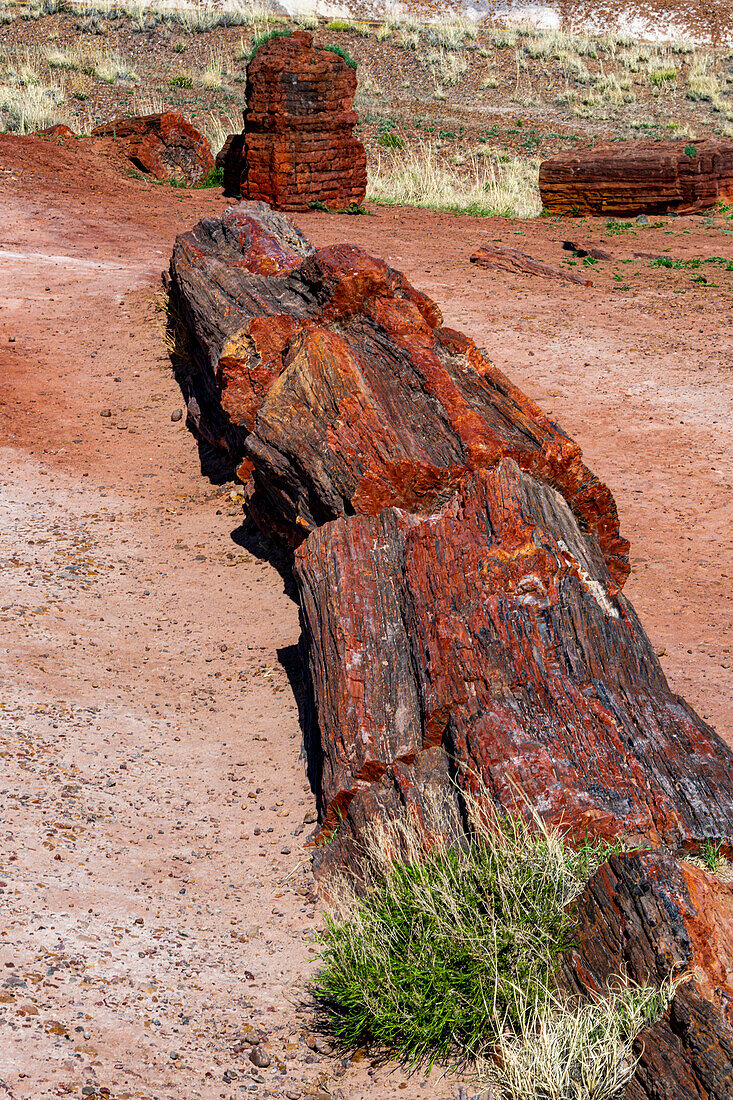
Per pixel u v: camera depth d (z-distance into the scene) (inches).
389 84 1439.5
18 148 911.0
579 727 211.8
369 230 818.8
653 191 933.2
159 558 363.3
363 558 260.8
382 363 329.1
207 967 175.6
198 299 441.7
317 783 235.6
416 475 273.9
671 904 153.5
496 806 190.7
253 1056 155.6
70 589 330.6
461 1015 161.0
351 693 231.3
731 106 1396.4
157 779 235.8
